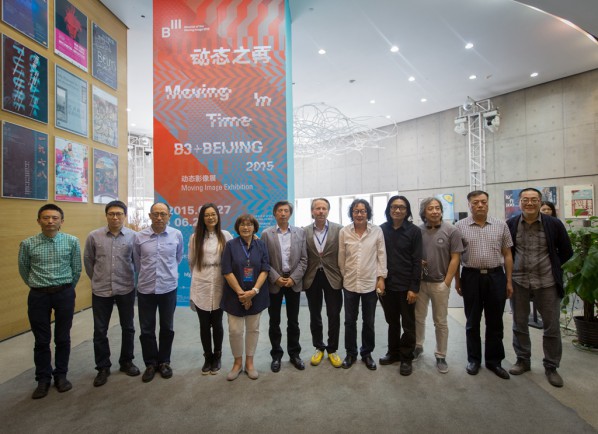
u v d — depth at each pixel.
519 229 2.71
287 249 2.86
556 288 2.55
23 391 2.45
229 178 4.58
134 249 2.71
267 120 4.54
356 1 5.42
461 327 3.87
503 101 9.27
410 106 10.34
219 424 2.02
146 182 13.74
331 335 2.86
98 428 2.00
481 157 9.53
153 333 2.69
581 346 3.18
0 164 3.56
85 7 4.89
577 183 7.96
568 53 7.03
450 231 2.73
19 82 3.79
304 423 2.02
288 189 4.57
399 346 2.84
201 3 4.60
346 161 13.88
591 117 7.78
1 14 3.59
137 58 7.23
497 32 6.27
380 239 2.78
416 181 11.52
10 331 3.66
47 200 4.16
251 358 2.67
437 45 6.77
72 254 2.59
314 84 8.66
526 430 1.93
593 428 1.95
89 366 2.87
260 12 4.56
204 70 4.59
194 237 2.77
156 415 2.12
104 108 5.28
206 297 2.68
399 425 1.99
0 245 3.58
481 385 2.46
